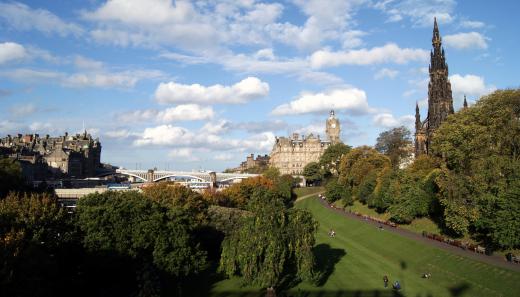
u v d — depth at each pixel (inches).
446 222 3713.1
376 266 3501.5
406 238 4082.2
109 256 2834.6
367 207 6299.2
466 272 2952.8
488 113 3934.5
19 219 2588.6
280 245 2768.2
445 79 6879.9
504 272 2748.5
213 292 2947.8
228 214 4237.2
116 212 2979.8
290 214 2989.7
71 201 6338.6
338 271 3373.5
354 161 7736.2
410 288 2876.5
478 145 3727.9
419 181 4687.5
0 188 4286.4
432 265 3284.9
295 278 3073.3
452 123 4387.3
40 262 2226.9
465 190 3496.6
